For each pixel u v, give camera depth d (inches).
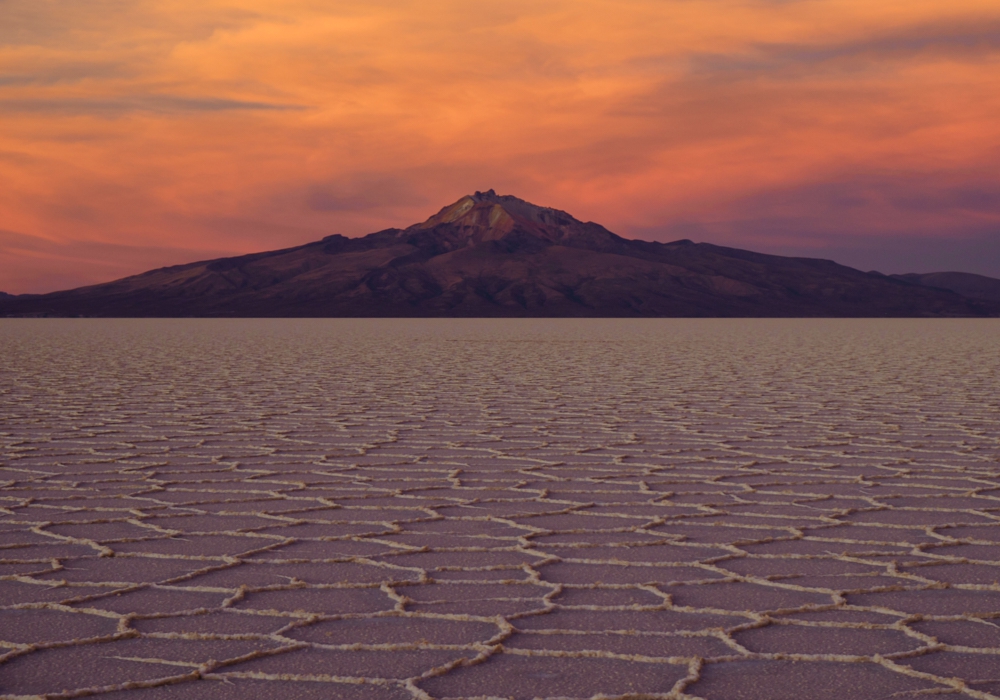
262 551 218.1
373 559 210.8
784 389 697.0
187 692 135.0
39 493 291.3
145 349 1477.6
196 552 217.2
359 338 2139.5
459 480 317.1
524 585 189.6
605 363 1062.4
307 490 298.2
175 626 163.3
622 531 240.2
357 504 275.9
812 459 363.9
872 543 226.5
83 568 202.4
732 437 429.1
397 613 170.7
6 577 194.5
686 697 133.6
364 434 438.0
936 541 228.7
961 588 187.9
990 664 146.4
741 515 260.2
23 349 1465.3
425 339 2057.1
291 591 185.5
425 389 692.7
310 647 153.3
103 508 268.4
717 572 199.9
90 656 148.8
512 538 231.8
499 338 2135.8
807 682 139.2
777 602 178.2
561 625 164.9
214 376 836.6
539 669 144.2
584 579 194.4
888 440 419.2
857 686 137.9
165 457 366.6
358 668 144.2
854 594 183.9
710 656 149.6
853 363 1077.8
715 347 1594.5
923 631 161.5
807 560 210.5
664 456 372.2
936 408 557.6
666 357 1215.6
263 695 134.0
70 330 3139.8
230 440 416.2
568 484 309.9
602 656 149.4
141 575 196.9
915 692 135.6
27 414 518.3
